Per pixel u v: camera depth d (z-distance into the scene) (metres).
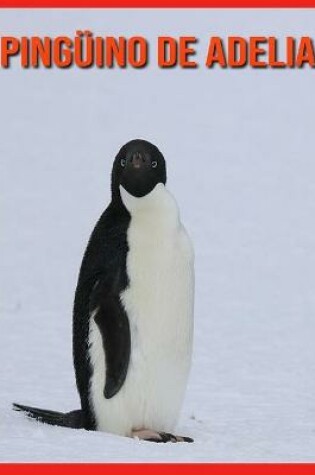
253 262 103.88
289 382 54.25
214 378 55.22
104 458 26.53
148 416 31.89
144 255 31.20
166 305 31.28
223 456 28.16
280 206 142.12
